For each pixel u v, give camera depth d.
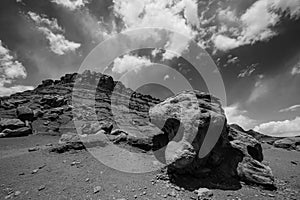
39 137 20.83
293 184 10.37
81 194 6.93
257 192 8.52
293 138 28.39
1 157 11.28
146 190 7.42
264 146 27.12
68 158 10.49
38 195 6.88
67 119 28.23
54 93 45.06
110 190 7.24
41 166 9.43
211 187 8.41
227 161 10.39
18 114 26.41
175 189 7.79
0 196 6.88
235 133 12.18
